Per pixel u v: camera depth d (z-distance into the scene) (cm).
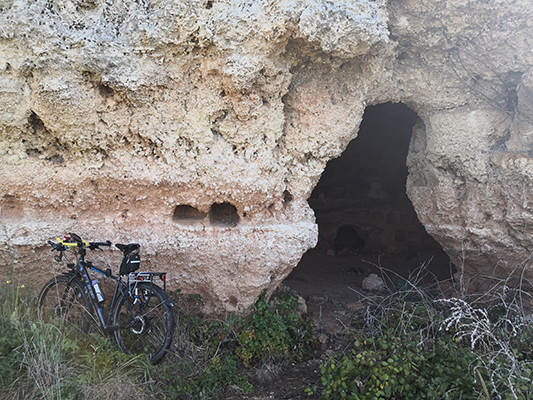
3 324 308
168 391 309
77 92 343
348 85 416
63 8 336
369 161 848
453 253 520
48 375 273
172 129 375
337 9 338
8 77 341
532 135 423
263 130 391
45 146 373
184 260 396
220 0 346
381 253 882
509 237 457
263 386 355
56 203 379
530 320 410
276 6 340
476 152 459
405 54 458
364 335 388
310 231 416
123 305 359
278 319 405
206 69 365
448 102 466
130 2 345
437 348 327
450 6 404
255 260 398
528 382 283
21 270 384
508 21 407
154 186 380
